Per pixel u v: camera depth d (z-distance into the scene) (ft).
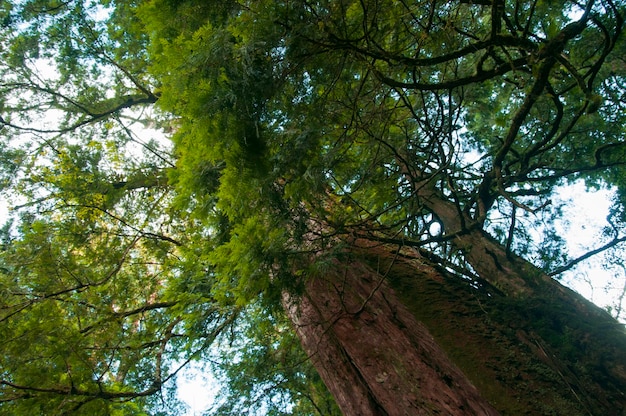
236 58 8.63
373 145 13.44
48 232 18.40
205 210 11.40
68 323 15.25
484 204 18.86
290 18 8.98
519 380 11.40
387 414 10.14
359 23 10.30
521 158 18.39
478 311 14.24
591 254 17.20
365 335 11.85
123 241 21.99
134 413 17.90
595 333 12.73
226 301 11.52
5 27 28.12
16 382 13.12
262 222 10.35
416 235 18.43
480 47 10.14
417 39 10.69
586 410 10.46
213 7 9.01
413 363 10.64
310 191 10.09
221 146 9.06
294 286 10.83
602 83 18.69
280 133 9.71
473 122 23.53
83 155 23.95
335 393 11.46
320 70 10.37
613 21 14.47
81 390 13.66
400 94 12.94
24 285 16.88
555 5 13.97
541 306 13.98
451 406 9.48
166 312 21.63
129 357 19.72
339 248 11.36
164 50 8.34
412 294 14.87
